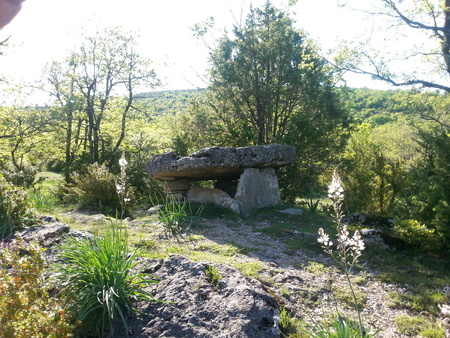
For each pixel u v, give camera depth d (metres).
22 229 6.36
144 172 15.87
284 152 11.11
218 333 3.74
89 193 10.44
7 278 3.50
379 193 11.24
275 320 3.99
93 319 3.98
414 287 5.62
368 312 4.83
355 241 3.23
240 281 4.57
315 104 15.62
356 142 15.24
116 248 4.42
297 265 6.24
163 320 3.96
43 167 31.95
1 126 20.75
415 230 7.01
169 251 6.48
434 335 4.16
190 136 18.67
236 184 12.50
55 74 21.34
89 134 21.05
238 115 16.53
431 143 7.85
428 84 13.77
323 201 15.77
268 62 15.45
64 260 4.88
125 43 21.41
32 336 3.18
